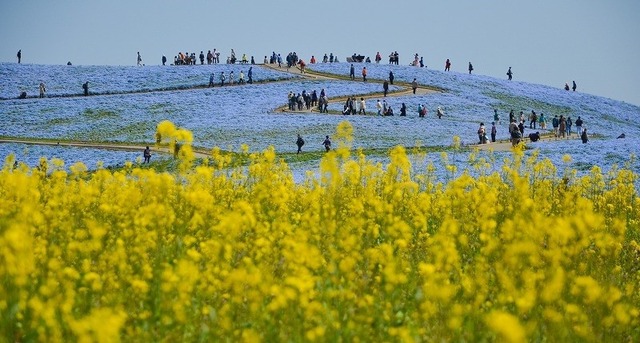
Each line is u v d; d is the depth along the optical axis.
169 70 171.50
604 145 85.06
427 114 139.50
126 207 24.08
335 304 16.64
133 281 16.45
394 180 34.59
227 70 171.12
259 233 22.31
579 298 17.36
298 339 14.61
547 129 135.88
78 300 16.23
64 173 34.12
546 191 37.59
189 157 27.53
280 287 16.25
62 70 169.25
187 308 16.02
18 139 107.88
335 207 27.75
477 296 16.34
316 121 119.94
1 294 15.14
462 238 20.67
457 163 70.38
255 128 113.69
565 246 19.12
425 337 15.50
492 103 160.38
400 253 21.42
